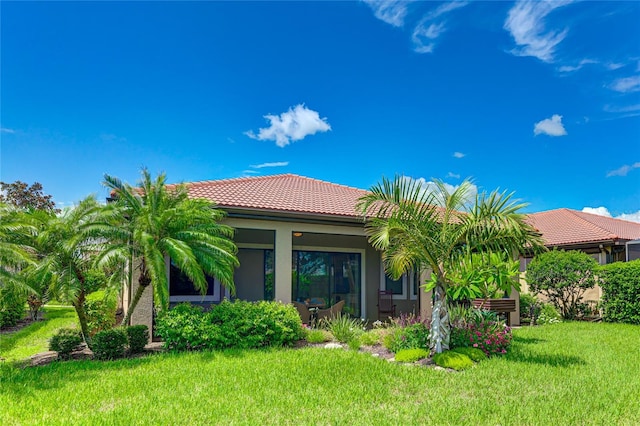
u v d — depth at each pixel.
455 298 11.69
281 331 12.23
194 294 16.12
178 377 8.89
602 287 19.94
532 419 6.62
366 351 11.87
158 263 10.89
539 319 19.09
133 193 12.18
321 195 18.23
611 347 12.45
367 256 20.38
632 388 8.23
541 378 8.92
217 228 12.84
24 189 35.59
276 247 15.00
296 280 18.66
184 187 12.90
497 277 11.72
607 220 30.73
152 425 6.38
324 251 19.42
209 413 6.88
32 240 11.18
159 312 12.27
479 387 8.34
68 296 10.65
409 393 8.03
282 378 8.84
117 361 10.33
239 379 8.76
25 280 10.74
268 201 15.38
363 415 6.83
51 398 7.56
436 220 10.96
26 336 15.48
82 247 11.30
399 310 20.19
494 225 10.33
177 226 11.83
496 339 11.40
